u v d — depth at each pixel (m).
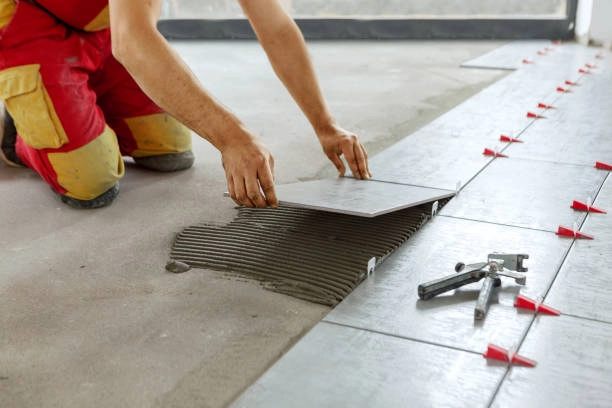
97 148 2.06
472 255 1.68
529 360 1.24
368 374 1.21
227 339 1.35
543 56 4.74
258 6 1.84
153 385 1.21
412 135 2.81
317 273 1.60
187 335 1.37
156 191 2.25
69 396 1.18
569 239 1.77
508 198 2.06
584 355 1.26
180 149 2.44
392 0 5.98
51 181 2.12
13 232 1.93
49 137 2.00
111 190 2.13
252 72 4.38
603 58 4.60
